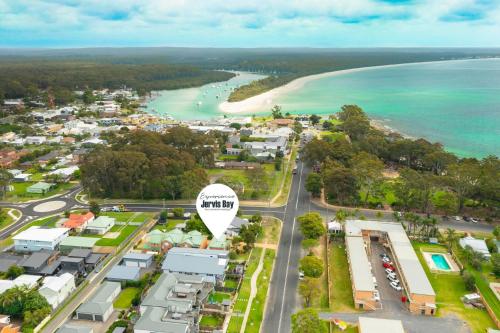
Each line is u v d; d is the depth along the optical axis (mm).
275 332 86125
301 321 79812
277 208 153875
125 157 167375
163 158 170375
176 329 80250
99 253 120062
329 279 105688
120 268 107625
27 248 121625
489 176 147125
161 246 120375
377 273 109750
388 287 103188
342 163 188375
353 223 130000
